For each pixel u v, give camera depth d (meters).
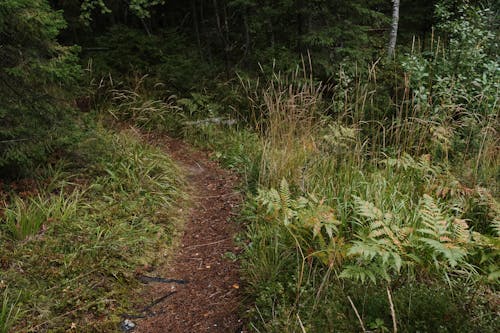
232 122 7.86
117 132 6.64
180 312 3.25
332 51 8.37
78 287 3.29
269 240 3.88
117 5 10.39
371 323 2.73
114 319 3.08
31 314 2.97
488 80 6.72
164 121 7.62
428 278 3.30
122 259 3.74
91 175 4.99
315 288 3.20
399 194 4.26
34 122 4.21
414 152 5.29
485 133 4.79
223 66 10.15
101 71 8.10
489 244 2.94
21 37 4.10
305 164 4.88
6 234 3.71
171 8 12.91
